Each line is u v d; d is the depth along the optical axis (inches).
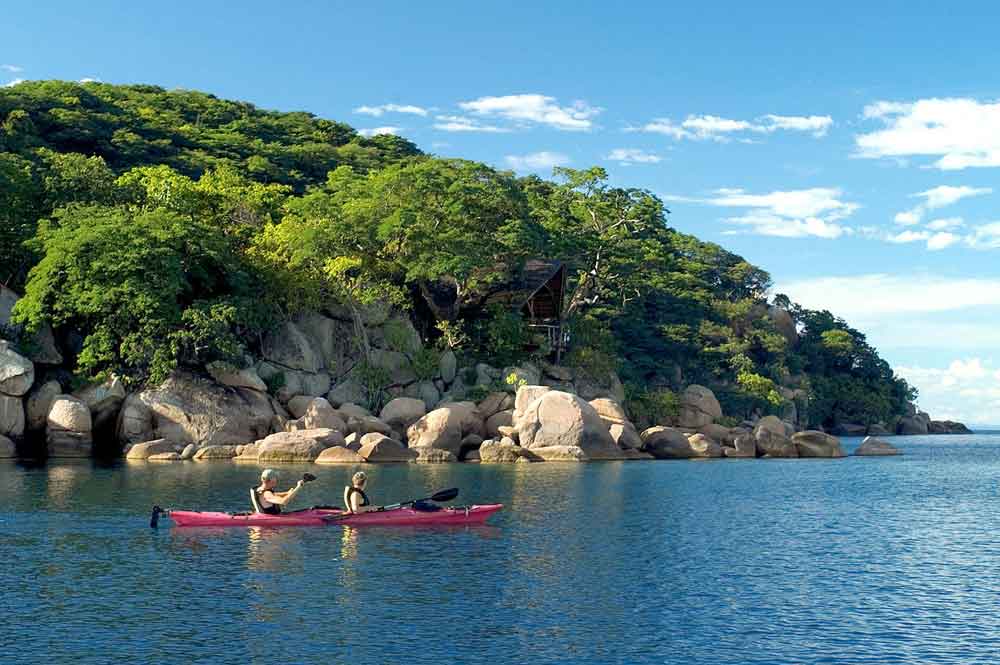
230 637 645.3
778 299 6264.8
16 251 2477.9
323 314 2824.8
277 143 4970.5
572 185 3757.4
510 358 3171.8
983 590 815.1
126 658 599.5
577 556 948.6
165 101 5482.3
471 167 3208.7
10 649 615.2
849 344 6097.4
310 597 759.1
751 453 2849.4
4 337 2299.5
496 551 968.9
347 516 1129.4
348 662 597.0
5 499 1333.7
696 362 4562.0
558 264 3454.7
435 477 1790.1
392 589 790.5
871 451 3105.3
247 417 2309.3
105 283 2272.4
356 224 2945.4
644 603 754.2
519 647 633.0
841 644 649.0
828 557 967.0
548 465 2197.3
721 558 949.8
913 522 1246.3
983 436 6087.6
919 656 624.7
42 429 2231.8
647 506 1365.7
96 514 1189.1
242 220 2965.1
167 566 874.8
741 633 673.0
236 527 1102.4
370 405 2728.8
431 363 2871.6
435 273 2930.6
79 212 2415.1
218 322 2306.8
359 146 5580.7
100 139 4094.5
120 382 2274.9
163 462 2055.9
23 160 2807.6
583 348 3484.3
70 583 799.7
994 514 1339.8
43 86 4562.0
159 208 2455.7
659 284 4542.3
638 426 3437.5
